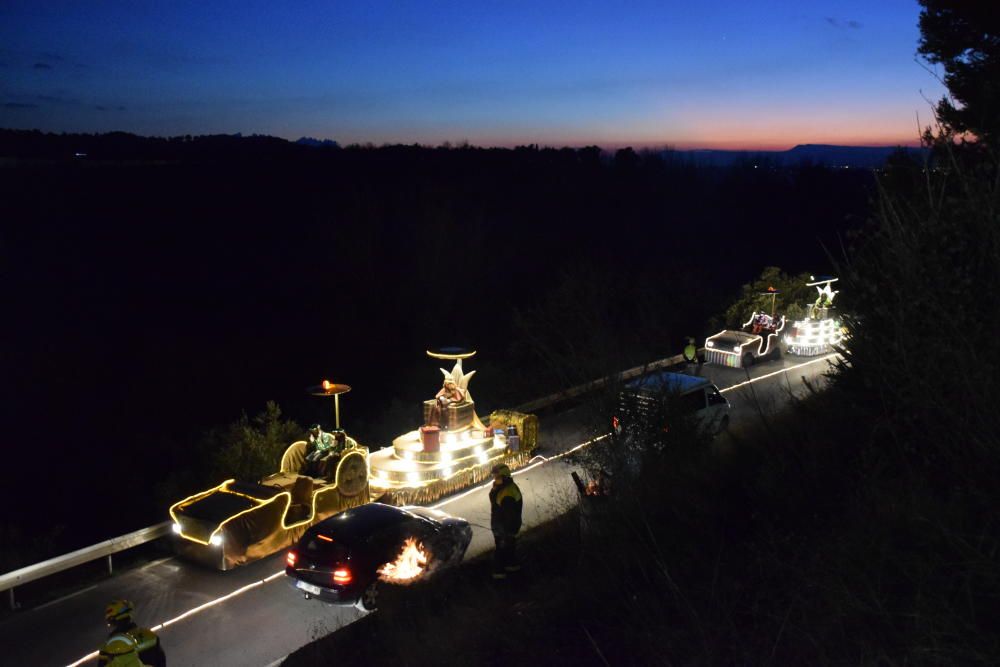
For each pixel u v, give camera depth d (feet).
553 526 39.40
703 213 191.31
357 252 138.92
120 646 25.20
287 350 118.73
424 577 36.94
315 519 45.68
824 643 16.49
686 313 123.13
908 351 17.93
